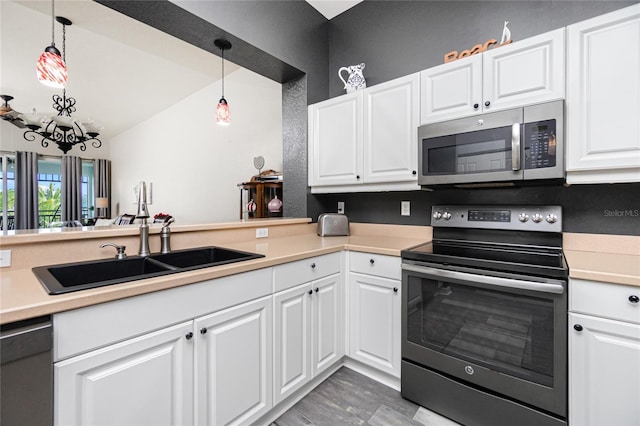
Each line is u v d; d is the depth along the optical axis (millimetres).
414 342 1682
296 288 1647
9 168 6031
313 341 1769
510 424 1393
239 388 1354
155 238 1659
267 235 2275
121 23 2789
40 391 832
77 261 1368
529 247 1745
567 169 1455
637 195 1539
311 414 1612
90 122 3734
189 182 5027
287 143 2729
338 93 2762
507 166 1572
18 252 1232
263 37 2184
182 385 1149
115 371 978
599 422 1205
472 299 1501
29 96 4707
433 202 2215
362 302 1929
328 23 2811
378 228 2484
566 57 1447
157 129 5707
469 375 1498
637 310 1127
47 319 851
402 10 2371
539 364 1323
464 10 2074
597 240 1629
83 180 7059
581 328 1233
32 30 2926
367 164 2205
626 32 1314
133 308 1015
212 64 3654
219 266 1297
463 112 1756
